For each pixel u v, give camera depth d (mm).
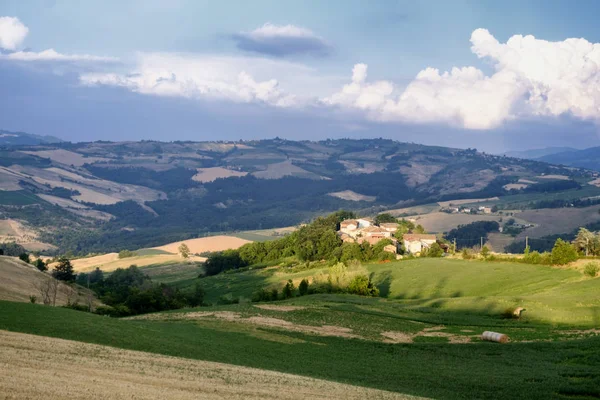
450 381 53625
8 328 49781
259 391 38469
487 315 100188
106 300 133000
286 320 90062
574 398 47969
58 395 30438
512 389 50438
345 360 63281
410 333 85000
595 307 95875
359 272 140500
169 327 68500
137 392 33469
